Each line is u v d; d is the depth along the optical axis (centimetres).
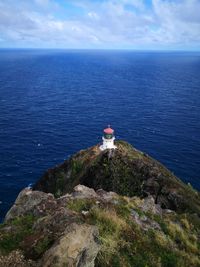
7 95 18050
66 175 5703
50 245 1515
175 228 2536
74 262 1359
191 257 2150
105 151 5309
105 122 12875
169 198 4475
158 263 1894
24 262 1432
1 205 6341
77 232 1490
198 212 4206
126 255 1841
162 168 5316
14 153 9106
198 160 8812
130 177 4931
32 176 7750
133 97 18512
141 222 2402
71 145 10044
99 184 4969
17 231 1822
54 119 13125
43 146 9812
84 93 19850
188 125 12394
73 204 2353
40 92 19662
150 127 12131
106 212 2161
